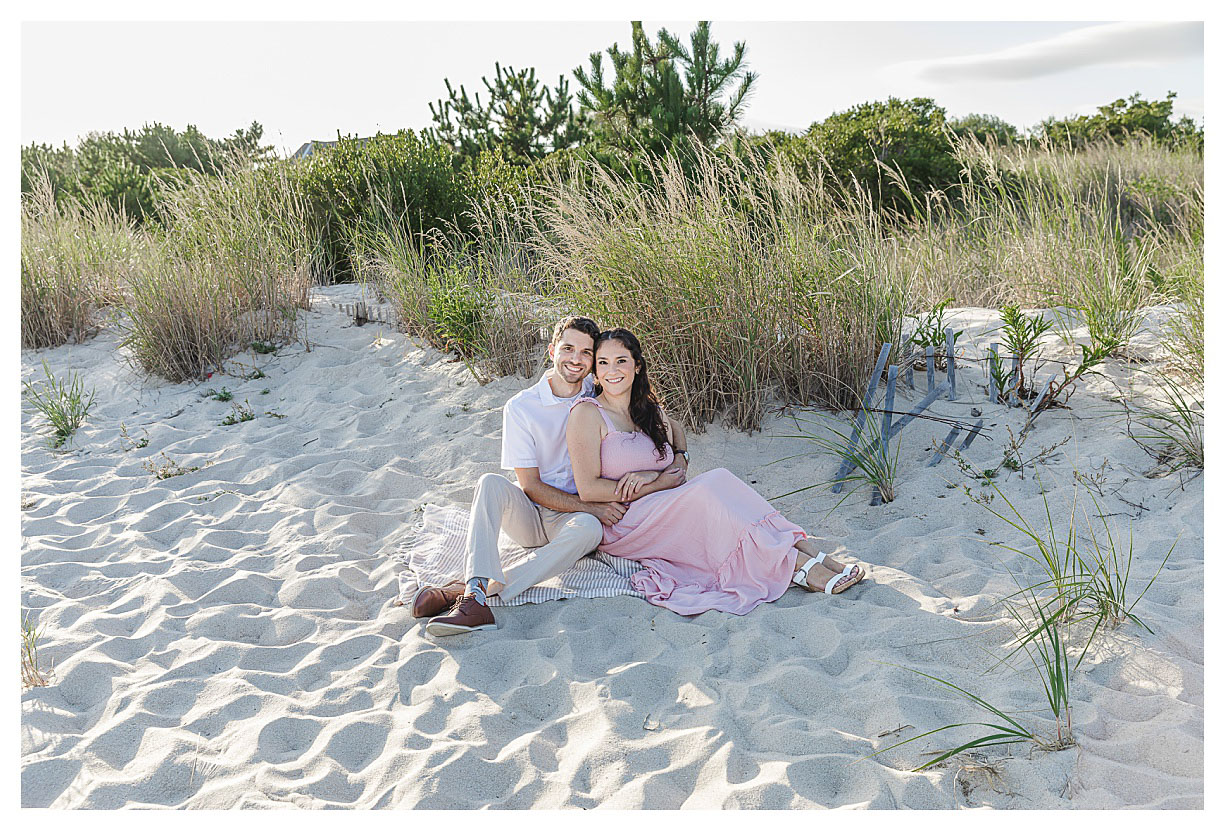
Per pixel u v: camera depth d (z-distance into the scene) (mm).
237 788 2629
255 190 8234
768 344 5117
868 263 5309
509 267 6723
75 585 3918
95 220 8914
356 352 6957
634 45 11031
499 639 3422
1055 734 2680
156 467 5242
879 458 4672
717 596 3648
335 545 4219
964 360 5520
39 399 6340
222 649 3363
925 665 3086
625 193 5746
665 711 2961
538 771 2686
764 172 5625
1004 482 4348
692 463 4809
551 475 4012
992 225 7531
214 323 6840
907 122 10664
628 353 3834
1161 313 5746
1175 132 15414
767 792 2508
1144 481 4137
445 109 14305
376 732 2895
